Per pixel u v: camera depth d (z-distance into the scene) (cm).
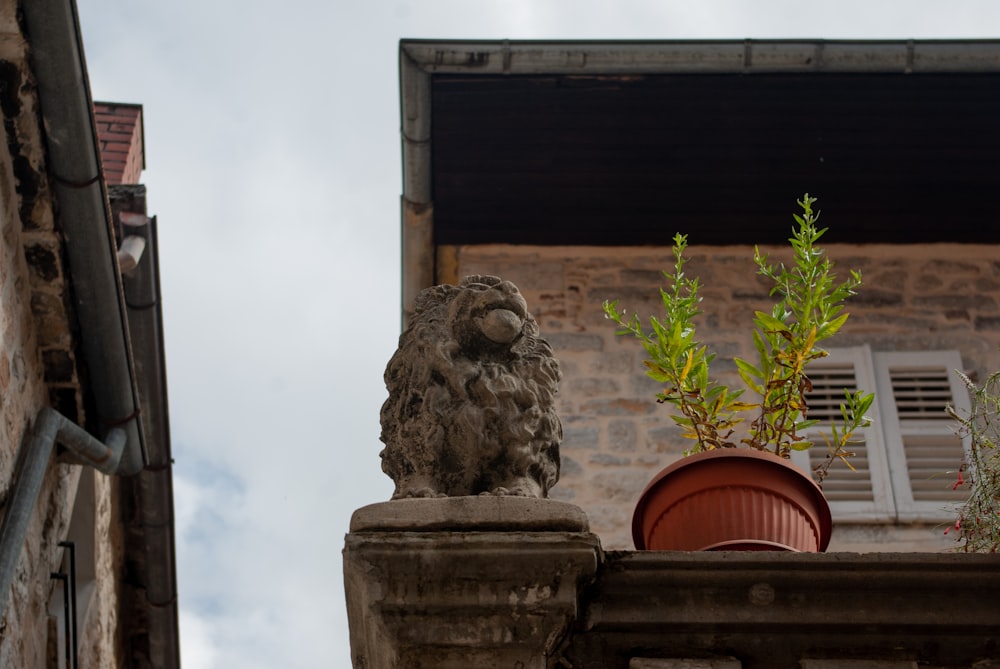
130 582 921
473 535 442
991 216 979
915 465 866
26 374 710
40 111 678
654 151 977
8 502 671
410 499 452
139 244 800
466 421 495
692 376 586
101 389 750
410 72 915
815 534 507
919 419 891
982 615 448
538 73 930
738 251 970
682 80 946
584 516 445
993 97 955
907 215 979
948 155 978
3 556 644
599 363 906
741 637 449
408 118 928
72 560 761
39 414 721
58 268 713
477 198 978
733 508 503
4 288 680
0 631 643
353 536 444
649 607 448
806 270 592
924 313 944
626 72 928
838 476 862
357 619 458
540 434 503
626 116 964
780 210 979
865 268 966
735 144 977
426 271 977
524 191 979
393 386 522
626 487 845
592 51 917
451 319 516
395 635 441
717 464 510
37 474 687
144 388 839
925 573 448
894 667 445
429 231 973
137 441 784
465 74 931
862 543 830
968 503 564
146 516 888
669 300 591
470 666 440
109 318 725
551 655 444
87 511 820
